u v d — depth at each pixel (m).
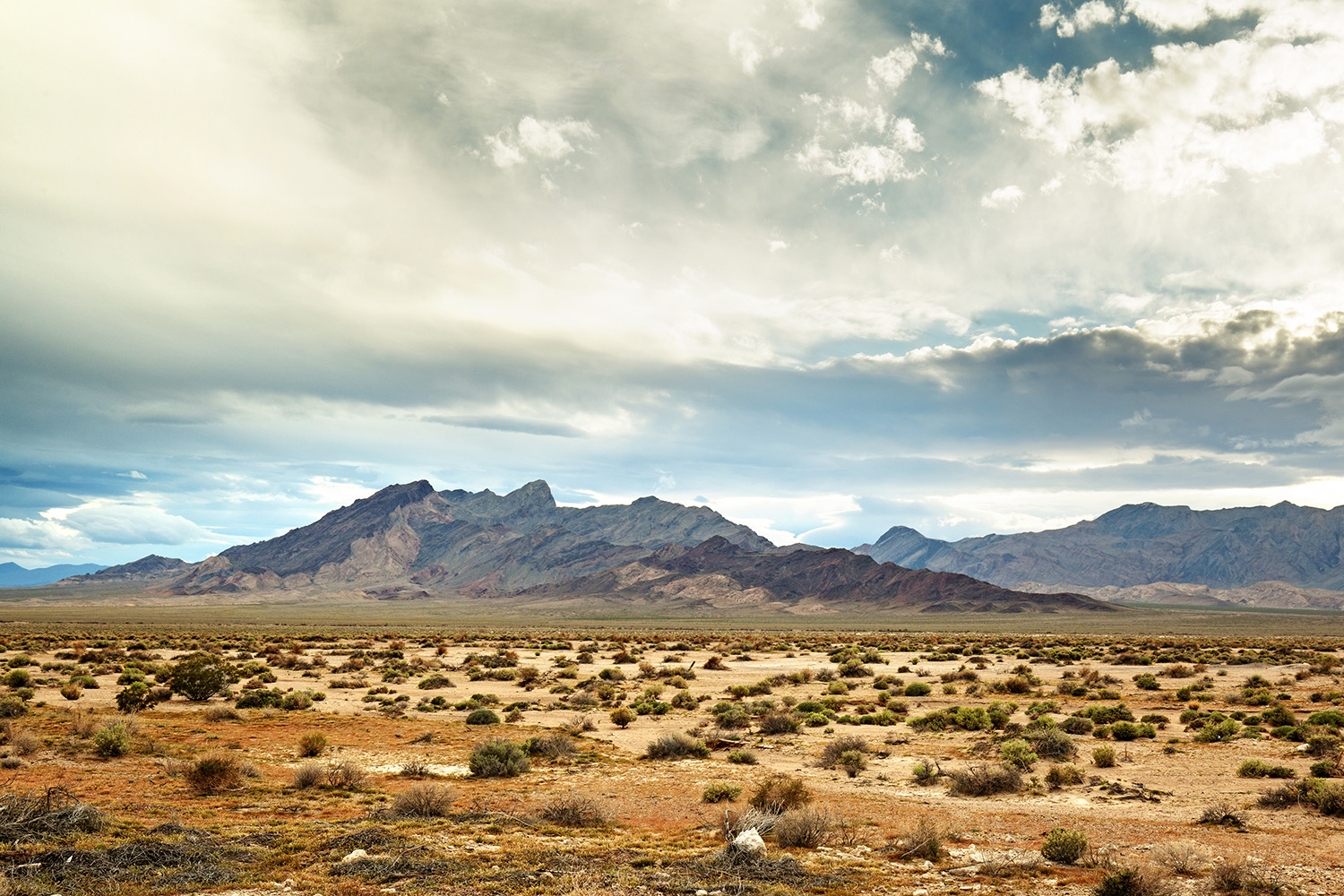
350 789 21.41
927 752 28.19
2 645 84.69
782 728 33.03
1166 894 12.59
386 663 70.88
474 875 13.70
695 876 13.96
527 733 32.72
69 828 15.75
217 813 18.52
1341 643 108.25
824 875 14.21
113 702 41.66
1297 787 20.11
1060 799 20.75
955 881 13.95
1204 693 45.53
